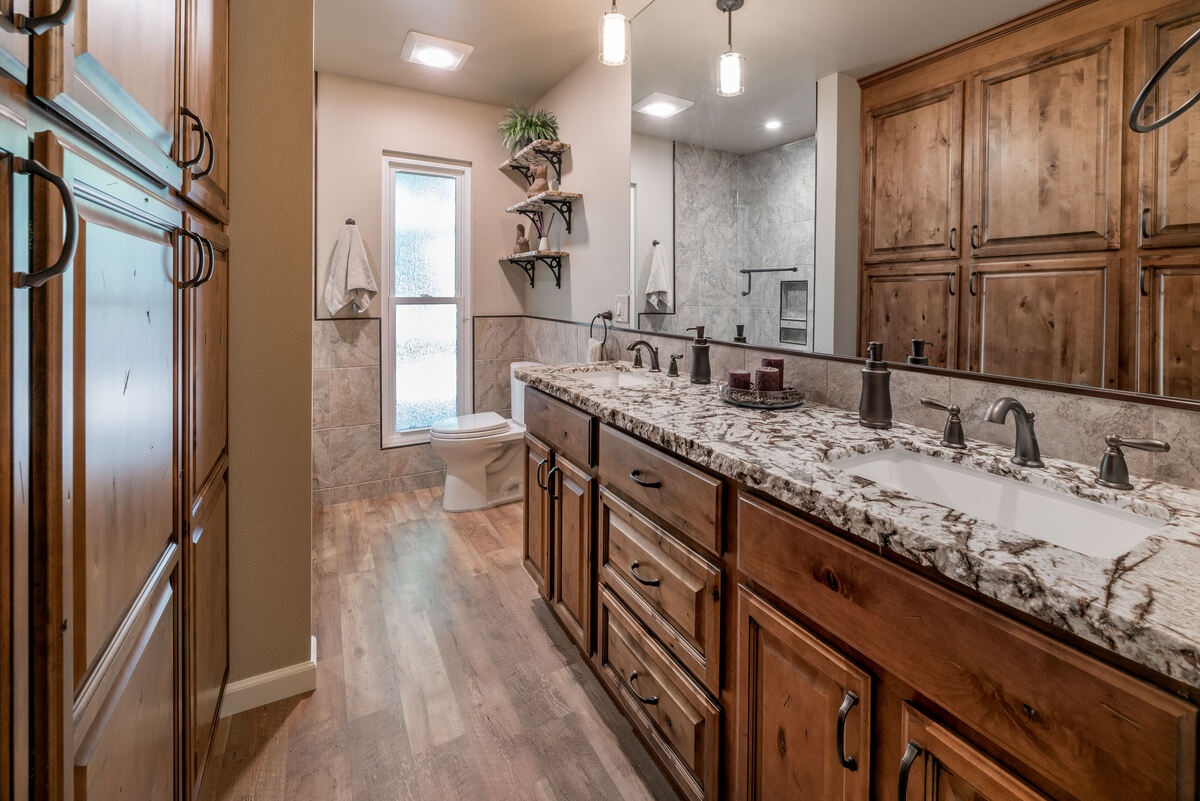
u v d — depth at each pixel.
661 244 2.49
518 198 3.92
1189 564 0.70
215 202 1.33
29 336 0.51
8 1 0.46
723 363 2.12
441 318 3.76
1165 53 1.00
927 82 1.42
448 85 3.43
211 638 1.40
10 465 0.48
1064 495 1.01
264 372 1.67
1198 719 0.53
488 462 3.40
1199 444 0.98
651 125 2.52
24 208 0.49
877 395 1.40
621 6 2.51
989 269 1.30
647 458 1.44
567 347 3.36
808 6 1.76
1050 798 0.65
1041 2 1.18
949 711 0.75
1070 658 0.62
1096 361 1.11
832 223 1.71
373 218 3.46
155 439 0.90
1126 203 1.06
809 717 0.98
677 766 1.35
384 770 1.50
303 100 1.66
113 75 0.68
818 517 0.97
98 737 0.66
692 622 1.29
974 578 0.71
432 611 2.27
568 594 1.95
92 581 0.65
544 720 1.69
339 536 2.99
